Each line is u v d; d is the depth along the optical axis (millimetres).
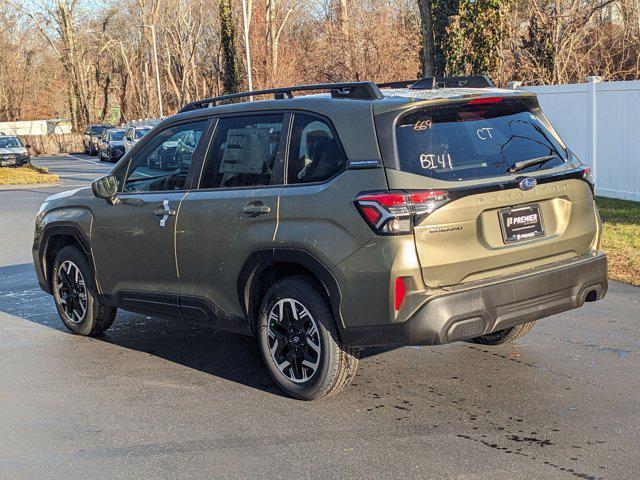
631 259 9070
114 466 4223
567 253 5137
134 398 5309
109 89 83438
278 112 5301
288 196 5031
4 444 4559
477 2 18312
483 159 4812
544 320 6891
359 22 36688
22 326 7395
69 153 63844
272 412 4957
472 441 4352
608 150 14117
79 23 73875
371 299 4605
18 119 78250
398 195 4492
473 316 4605
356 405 5000
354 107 4844
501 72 19969
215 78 64000
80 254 6773
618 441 4285
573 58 22656
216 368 5953
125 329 7207
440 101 4746
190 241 5637
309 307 4957
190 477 4055
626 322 6734
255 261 5188
